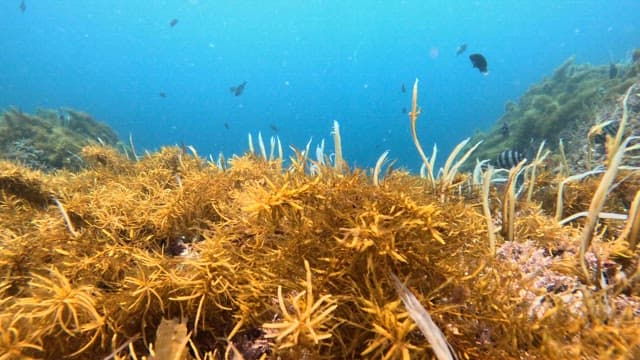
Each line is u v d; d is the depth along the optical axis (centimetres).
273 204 113
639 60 1123
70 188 266
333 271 108
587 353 93
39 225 174
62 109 1302
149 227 188
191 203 195
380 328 86
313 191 118
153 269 125
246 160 266
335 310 103
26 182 240
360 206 116
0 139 809
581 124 917
